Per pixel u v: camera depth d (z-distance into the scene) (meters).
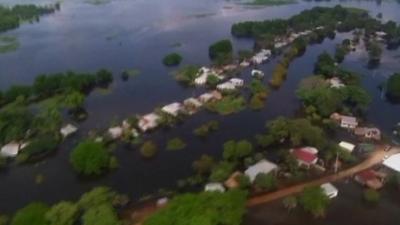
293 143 104.81
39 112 127.00
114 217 75.69
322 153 99.75
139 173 96.25
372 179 88.75
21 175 96.94
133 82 154.12
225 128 116.06
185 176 94.56
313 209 79.31
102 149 97.75
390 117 122.31
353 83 140.75
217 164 96.00
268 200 84.50
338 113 121.88
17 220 74.19
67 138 112.62
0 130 108.25
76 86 142.62
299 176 90.88
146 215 81.31
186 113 123.19
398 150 101.94
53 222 74.06
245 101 132.88
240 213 75.25
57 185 92.88
